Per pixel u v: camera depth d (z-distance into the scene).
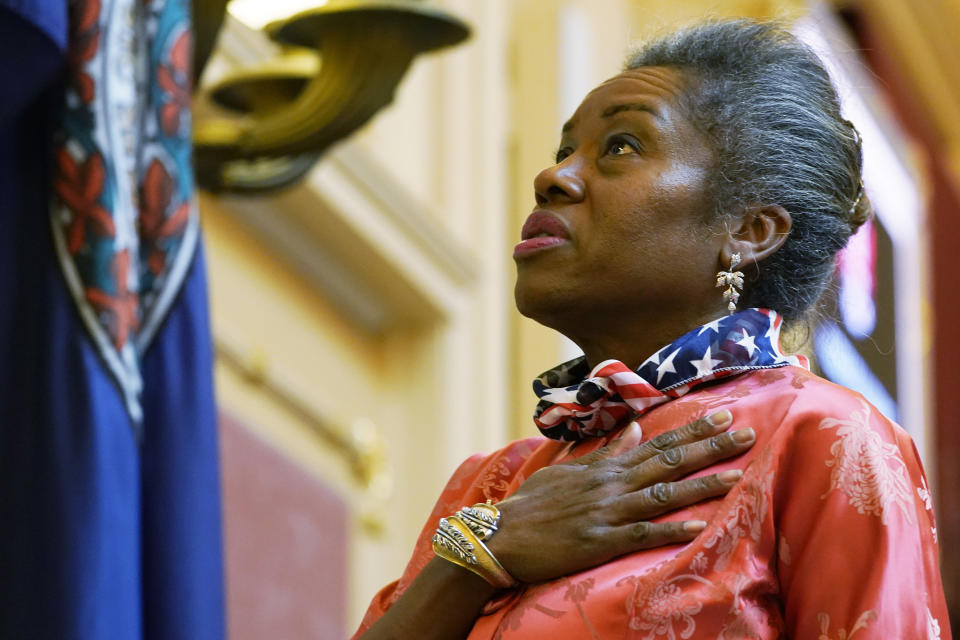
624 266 5.42
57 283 7.04
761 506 5.04
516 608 5.08
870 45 22.44
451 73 15.59
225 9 9.05
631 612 4.92
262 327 13.77
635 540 5.03
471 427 15.13
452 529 5.25
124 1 7.41
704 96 5.63
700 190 5.51
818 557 5.02
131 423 6.99
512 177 16.48
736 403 5.25
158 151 7.53
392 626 5.27
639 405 5.36
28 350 6.98
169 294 7.39
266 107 9.85
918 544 5.08
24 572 6.73
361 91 9.25
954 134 24.02
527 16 16.78
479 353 15.27
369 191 14.09
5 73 6.89
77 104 7.20
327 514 13.97
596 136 5.62
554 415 5.46
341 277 14.53
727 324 5.40
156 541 7.14
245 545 13.07
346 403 14.56
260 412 13.55
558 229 5.50
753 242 5.55
